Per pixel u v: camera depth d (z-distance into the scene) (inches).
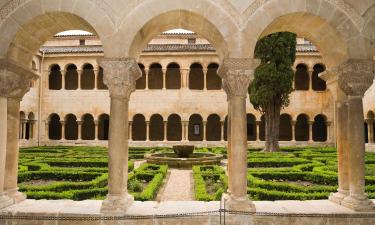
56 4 324.8
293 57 1069.1
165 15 332.2
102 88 1534.2
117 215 305.7
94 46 1470.2
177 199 464.8
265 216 307.4
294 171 618.5
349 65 321.7
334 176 547.8
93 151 1096.8
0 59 318.3
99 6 324.2
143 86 1536.7
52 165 780.0
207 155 928.3
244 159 320.8
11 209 320.8
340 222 305.3
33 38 358.3
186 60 1403.8
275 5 323.3
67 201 359.3
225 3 323.9
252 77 321.1
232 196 319.0
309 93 1405.0
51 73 1563.7
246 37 322.3
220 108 1402.6
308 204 346.9
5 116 331.3
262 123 1561.3
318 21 333.7
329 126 1392.7
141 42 358.9
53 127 1581.0
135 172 620.7
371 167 681.0
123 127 324.5
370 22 325.4
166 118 1406.3
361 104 327.6
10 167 350.0
